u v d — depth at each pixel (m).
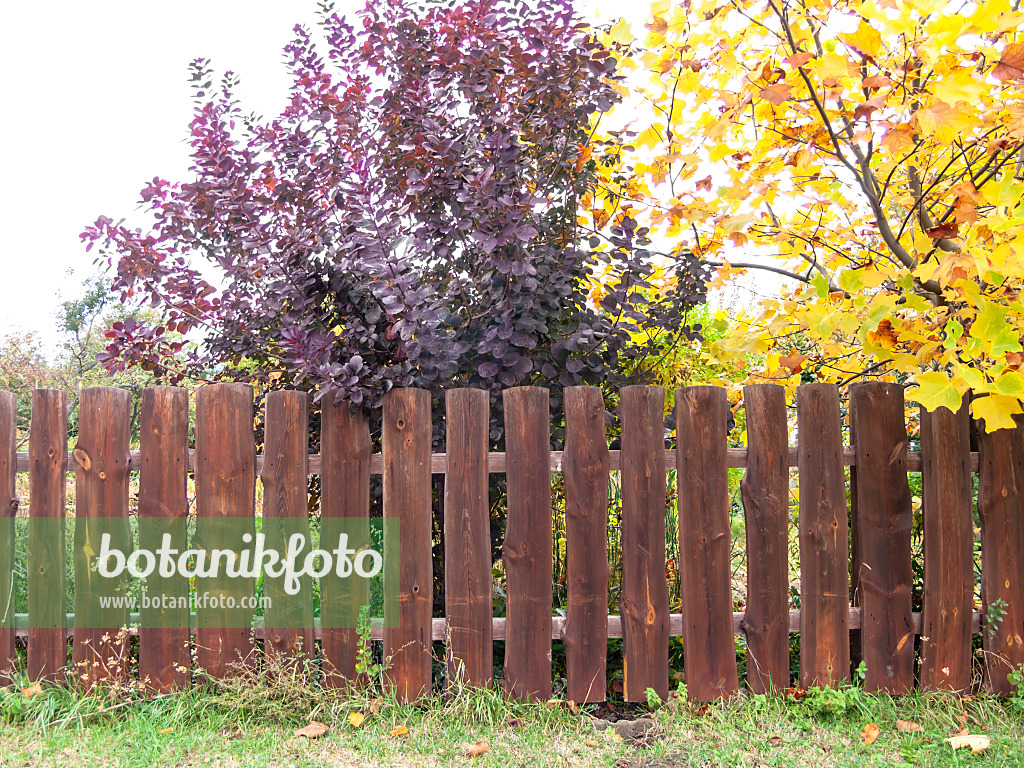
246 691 2.95
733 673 3.11
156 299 3.62
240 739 2.80
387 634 3.10
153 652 3.10
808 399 3.20
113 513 3.16
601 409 3.17
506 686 3.09
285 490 3.13
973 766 2.54
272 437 3.14
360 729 2.89
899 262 3.30
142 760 2.58
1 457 3.22
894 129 2.38
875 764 2.58
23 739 2.75
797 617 3.20
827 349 3.17
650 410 3.17
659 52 3.22
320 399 3.21
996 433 3.26
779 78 2.72
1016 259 2.29
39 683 3.07
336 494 3.15
